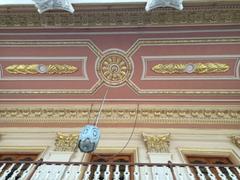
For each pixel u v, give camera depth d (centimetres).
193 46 638
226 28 616
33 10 604
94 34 639
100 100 688
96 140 409
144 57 657
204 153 586
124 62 666
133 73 669
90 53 660
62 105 689
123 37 640
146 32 631
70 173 448
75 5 584
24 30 640
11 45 655
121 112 677
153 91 673
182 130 652
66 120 678
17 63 675
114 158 579
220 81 658
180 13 600
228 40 624
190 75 661
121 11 600
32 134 657
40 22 627
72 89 685
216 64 648
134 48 648
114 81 678
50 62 672
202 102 671
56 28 635
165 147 593
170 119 666
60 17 616
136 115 673
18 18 622
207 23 613
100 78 678
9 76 684
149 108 674
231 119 657
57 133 644
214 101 669
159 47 645
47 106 689
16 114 688
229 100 666
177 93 670
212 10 593
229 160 571
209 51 640
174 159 552
